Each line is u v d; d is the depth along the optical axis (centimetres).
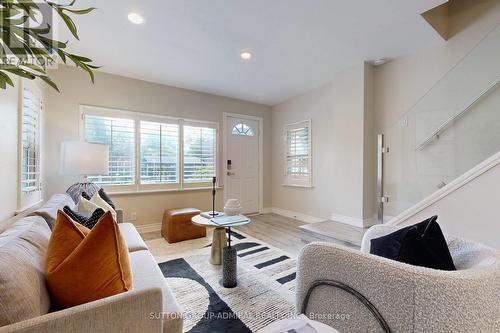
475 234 173
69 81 316
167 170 391
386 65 329
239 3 206
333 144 390
